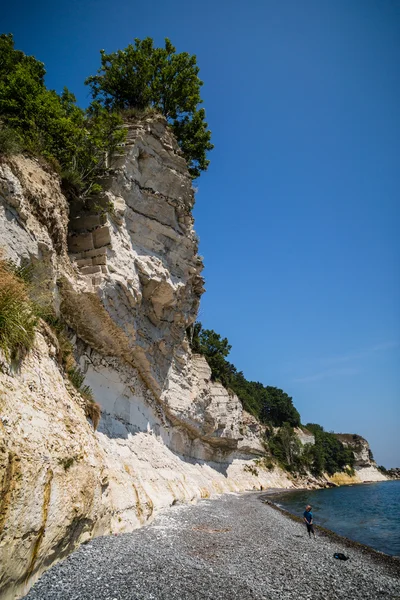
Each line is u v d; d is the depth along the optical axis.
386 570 13.81
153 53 28.36
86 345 18.00
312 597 9.77
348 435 130.25
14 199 11.45
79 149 17.12
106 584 8.11
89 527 10.39
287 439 82.50
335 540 19.05
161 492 19.77
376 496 53.03
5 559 6.43
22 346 9.44
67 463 9.29
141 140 21.92
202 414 34.34
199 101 29.94
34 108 15.32
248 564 11.76
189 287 26.38
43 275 12.88
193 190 25.62
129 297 18.25
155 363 23.84
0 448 6.62
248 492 46.25
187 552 11.88
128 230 20.50
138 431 21.83
